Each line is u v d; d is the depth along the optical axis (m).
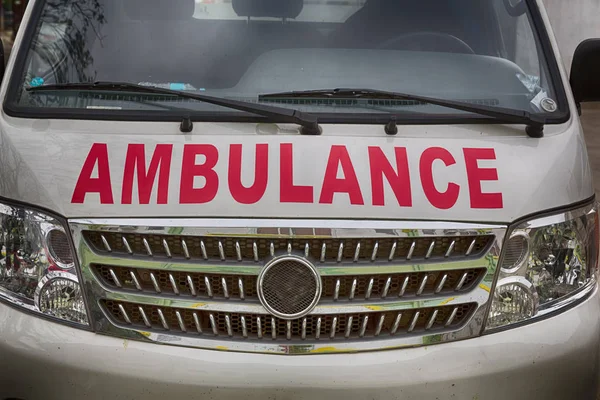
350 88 3.04
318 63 3.13
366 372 2.56
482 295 2.65
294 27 3.25
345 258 2.61
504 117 2.86
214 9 3.26
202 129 2.80
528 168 2.78
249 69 3.11
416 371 2.58
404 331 2.64
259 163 2.68
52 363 2.60
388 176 2.68
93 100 2.95
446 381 2.58
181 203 2.61
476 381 2.60
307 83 3.05
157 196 2.62
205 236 2.58
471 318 2.64
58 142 2.79
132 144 2.75
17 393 2.68
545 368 2.66
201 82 3.07
